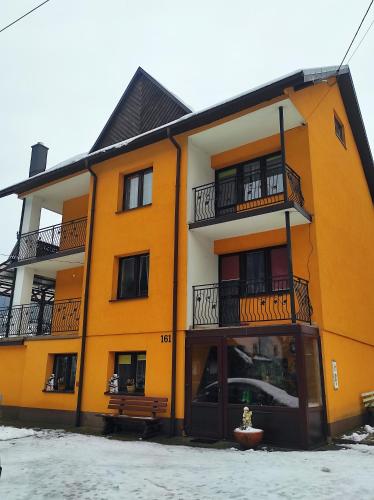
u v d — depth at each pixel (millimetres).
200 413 9555
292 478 5941
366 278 13336
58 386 12398
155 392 10289
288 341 8766
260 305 10672
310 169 10398
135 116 14539
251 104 10117
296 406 8344
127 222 12219
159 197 11734
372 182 15109
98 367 11547
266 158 11547
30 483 5875
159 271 11141
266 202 10984
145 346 10812
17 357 13719
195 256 10992
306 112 10711
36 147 18141
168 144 11930
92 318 12117
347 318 11023
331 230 11000
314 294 9680
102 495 5352
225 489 5527
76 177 14367
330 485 5555
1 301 23516
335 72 10789
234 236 11461
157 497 5250
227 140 11656
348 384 10328
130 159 12719
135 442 9094
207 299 11023
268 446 8367
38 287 18578
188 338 10141
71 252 13523
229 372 9375
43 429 10984
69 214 16172
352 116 14047
